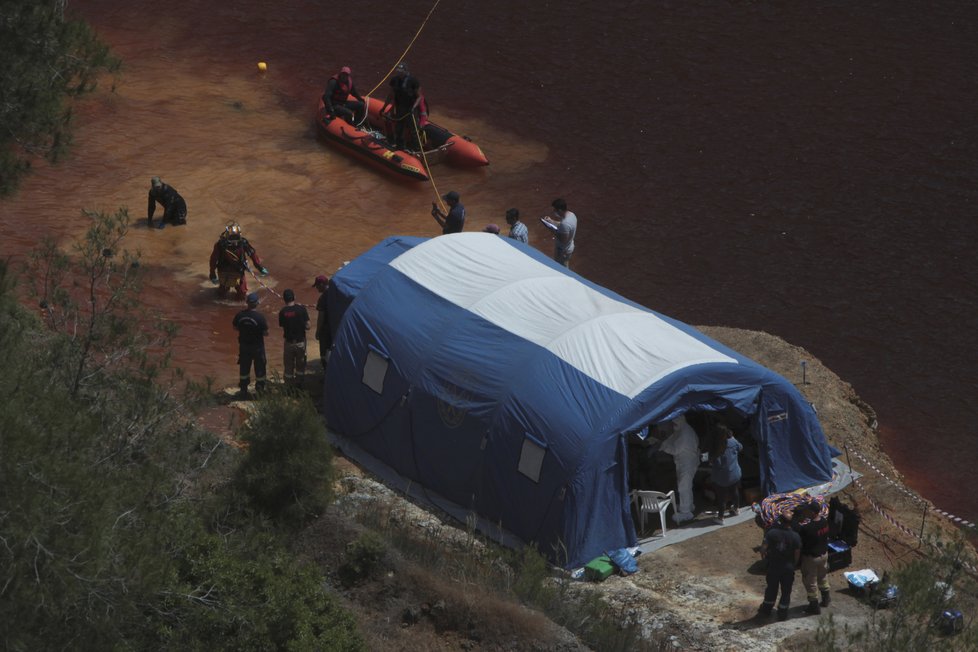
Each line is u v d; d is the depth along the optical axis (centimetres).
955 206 11294
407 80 11862
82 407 3753
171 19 15325
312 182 11525
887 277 10162
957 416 8394
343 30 15275
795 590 6022
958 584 5209
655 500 6538
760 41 14975
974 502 7412
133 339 4747
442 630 4894
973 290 9962
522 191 11619
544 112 13250
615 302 7212
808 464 7050
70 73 4206
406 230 10812
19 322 3850
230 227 9056
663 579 6128
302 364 7888
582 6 16050
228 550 4438
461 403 6688
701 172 11975
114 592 3294
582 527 6241
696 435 6869
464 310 7062
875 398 8588
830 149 12381
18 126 4081
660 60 14500
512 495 6462
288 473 5397
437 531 6266
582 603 5453
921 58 14438
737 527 6681
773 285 10050
